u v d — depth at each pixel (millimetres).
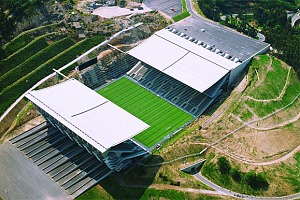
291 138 151750
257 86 170250
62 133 153500
